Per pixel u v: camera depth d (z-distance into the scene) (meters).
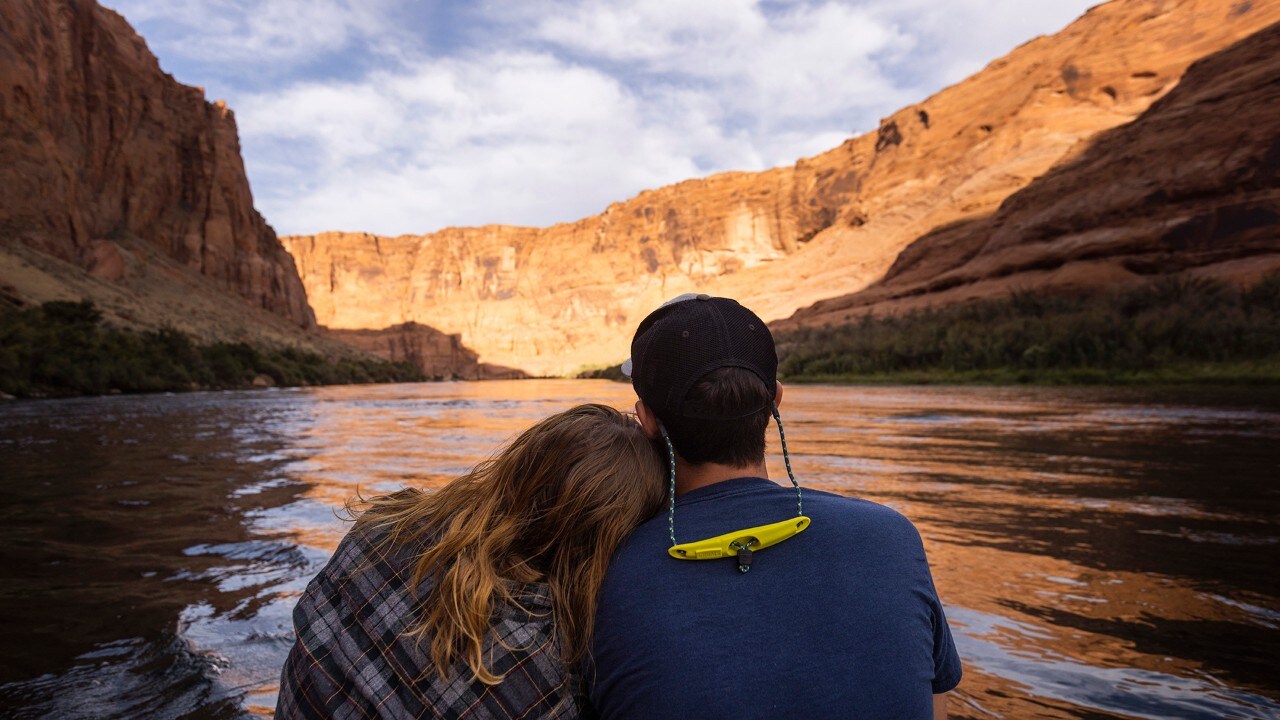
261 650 2.59
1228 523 4.43
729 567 0.94
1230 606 2.90
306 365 71.56
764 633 0.89
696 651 0.88
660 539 1.00
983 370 40.75
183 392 36.91
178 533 4.38
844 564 0.95
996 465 7.09
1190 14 105.94
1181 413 14.05
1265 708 2.03
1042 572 3.41
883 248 120.12
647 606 0.93
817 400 22.20
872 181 153.88
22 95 72.19
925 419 13.59
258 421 15.49
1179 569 3.44
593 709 0.99
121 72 101.31
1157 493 5.48
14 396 27.78
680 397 1.07
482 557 0.95
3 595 3.18
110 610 3.00
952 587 3.18
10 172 67.81
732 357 1.07
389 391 46.66
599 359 197.25
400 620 0.94
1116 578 3.30
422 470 7.26
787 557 0.95
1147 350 34.50
